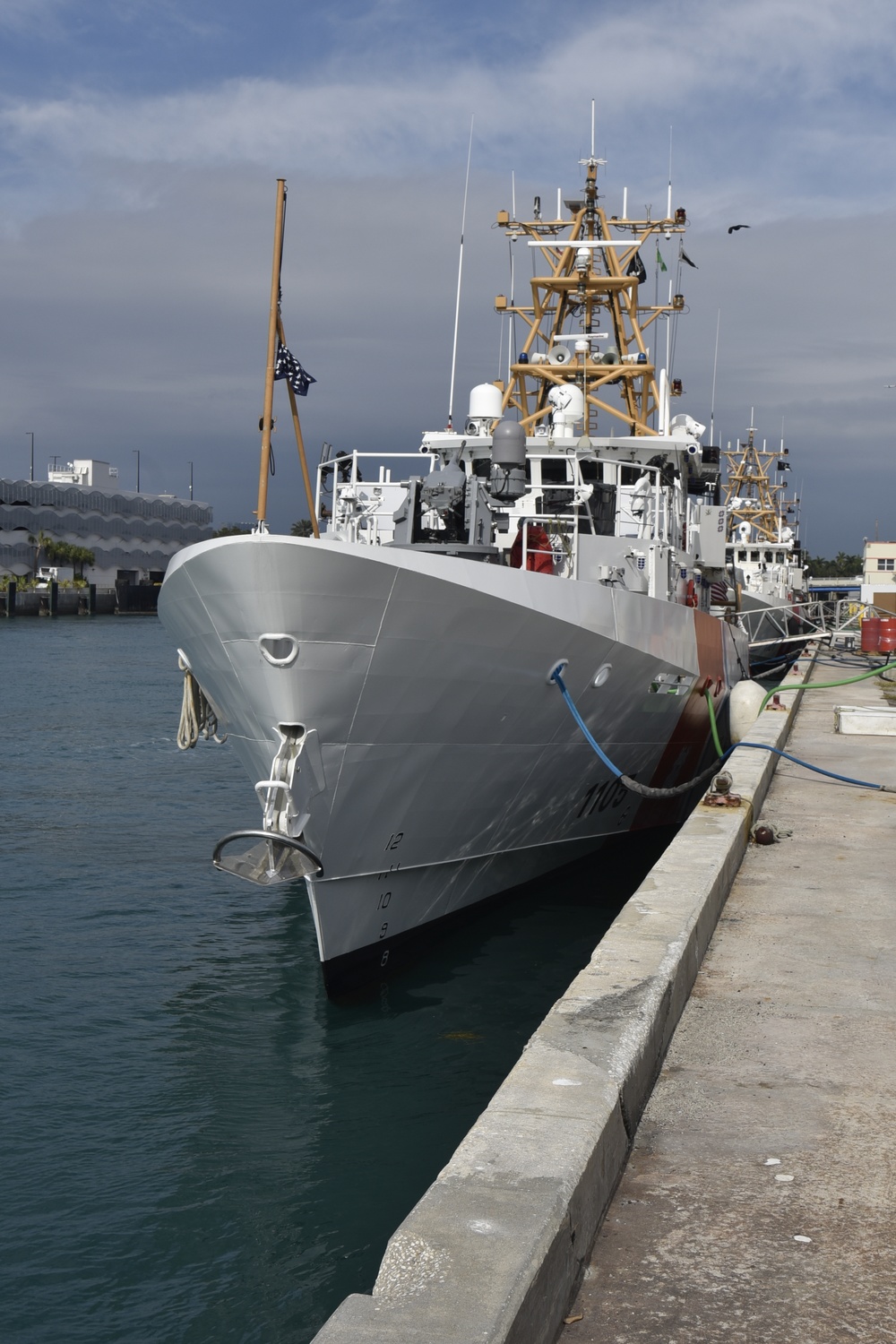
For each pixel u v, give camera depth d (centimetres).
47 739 2764
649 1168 370
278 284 942
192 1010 971
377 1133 749
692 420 1683
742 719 1451
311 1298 588
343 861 921
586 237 1866
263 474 936
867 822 922
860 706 1638
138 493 12825
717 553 1659
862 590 5506
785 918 658
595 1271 312
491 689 938
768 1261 317
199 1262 619
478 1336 237
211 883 1411
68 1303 586
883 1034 484
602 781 1200
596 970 479
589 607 1009
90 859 1536
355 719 863
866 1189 356
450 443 1430
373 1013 944
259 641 816
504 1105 348
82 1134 754
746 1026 493
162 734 2869
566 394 1501
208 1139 744
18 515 11450
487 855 1091
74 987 1030
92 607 10994
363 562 790
